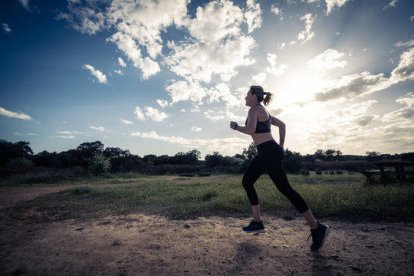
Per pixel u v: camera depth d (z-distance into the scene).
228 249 2.55
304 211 2.38
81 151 50.00
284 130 3.00
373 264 2.01
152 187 10.38
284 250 2.45
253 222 2.98
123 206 5.75
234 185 9.37
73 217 4.77
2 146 38.34
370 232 2.89
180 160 55.12
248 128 2.64
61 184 16.55
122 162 42.47
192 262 2.24
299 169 26.94
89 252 2.63
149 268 2.15
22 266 2.30
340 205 4.02
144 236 3.20
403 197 4.24
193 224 3.77
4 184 17.05
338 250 2.37
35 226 4.10
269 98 2.90
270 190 6.70
